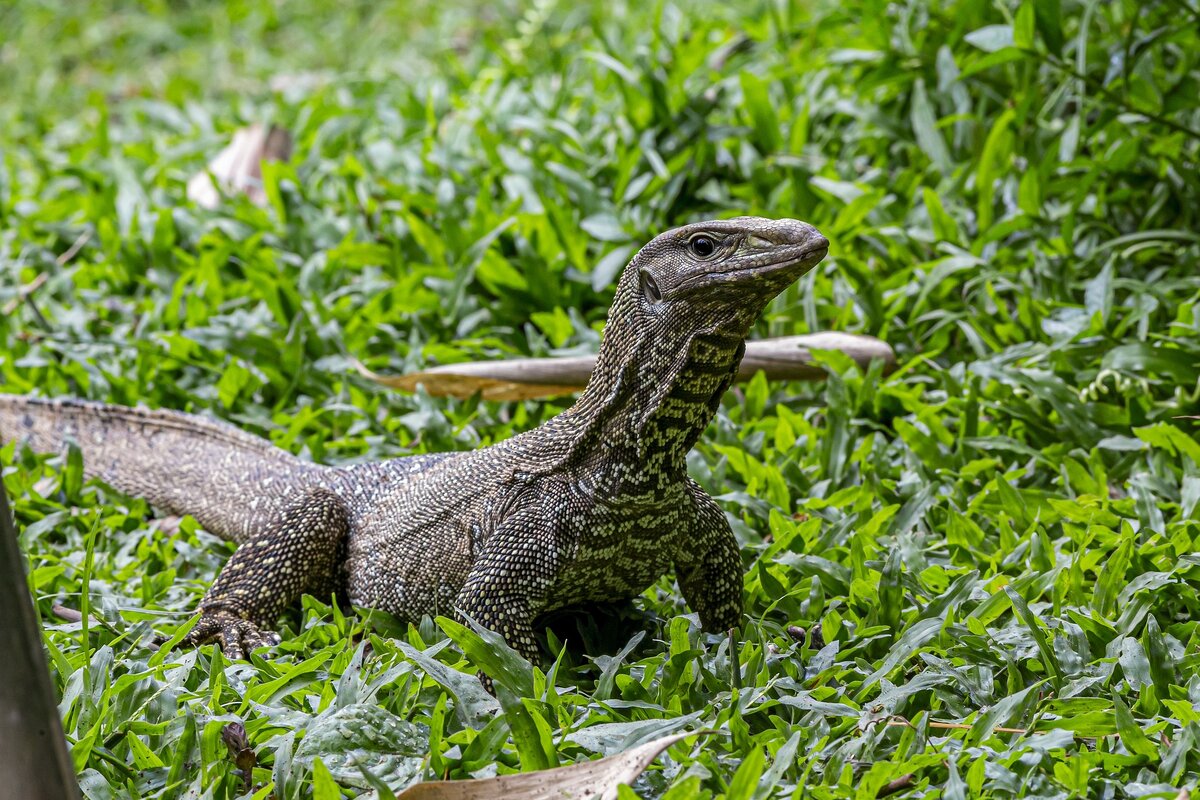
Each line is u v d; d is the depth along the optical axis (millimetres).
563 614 7742
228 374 10680
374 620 7777
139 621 7832
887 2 12383
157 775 6070
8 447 9953
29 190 16078
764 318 11180
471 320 11430
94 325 12203
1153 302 10047
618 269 11461
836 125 13500
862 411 9844
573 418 7332
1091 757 5828
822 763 5957
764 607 7891
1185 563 7312
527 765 5793
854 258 11039
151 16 24859
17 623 4766
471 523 7492
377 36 21750
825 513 8648
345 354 11164
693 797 5367
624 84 13156
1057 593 7238
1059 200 11758
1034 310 10398
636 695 6574
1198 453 8703
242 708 6477
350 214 13164
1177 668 6609
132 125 18719
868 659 7027
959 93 12297
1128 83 11008
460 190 13125
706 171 12914
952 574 7660
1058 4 10531
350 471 8555
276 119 15836
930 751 5926
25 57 23453
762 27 16062
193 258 12695
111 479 9844
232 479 9203
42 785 4828
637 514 7137
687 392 6918
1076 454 9094
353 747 5953
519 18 20453
